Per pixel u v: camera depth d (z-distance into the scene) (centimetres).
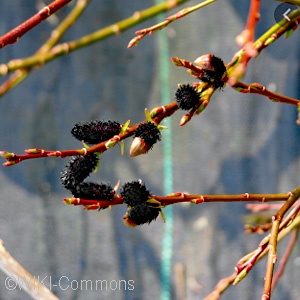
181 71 110
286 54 107
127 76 112
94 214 112
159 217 110
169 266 109
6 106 114
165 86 111
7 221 114
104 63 113
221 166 109
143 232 111
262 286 107
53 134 113
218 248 108
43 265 112
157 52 111
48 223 112
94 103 113
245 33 69
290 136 108
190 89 72
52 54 91
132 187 72
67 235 112
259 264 108
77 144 112
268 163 108
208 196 74
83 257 112
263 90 74
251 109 109
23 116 114
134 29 112
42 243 112
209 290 108
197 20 111
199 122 110
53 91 114
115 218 112
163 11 88
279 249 107
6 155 70
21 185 114
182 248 109
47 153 71
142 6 111
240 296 107
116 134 72
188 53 110
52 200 113
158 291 109
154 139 72
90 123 72
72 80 114
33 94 114
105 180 110
